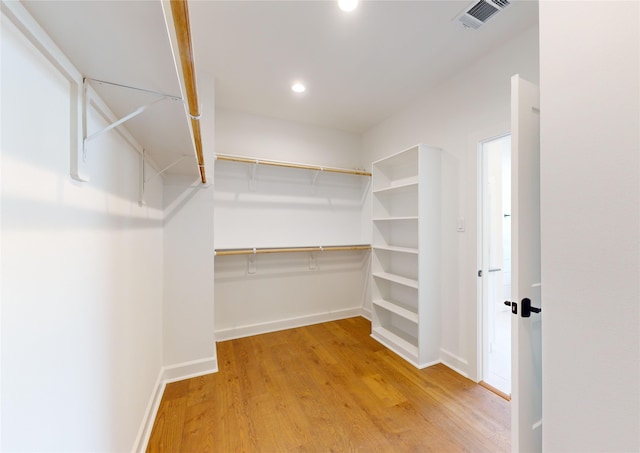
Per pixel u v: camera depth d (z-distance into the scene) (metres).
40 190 0.59
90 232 0.85
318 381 2.06
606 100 0.71
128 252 1.24
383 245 3.03
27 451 0.55
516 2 1.54
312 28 1.73
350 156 3.62
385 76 2.30
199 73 2.20
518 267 1.06
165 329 2.06
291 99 2.71
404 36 1.81
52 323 0.64
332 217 3.49
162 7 0.47
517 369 1.04
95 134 0.78
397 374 2.17
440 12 1.60
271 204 3.14
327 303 3.44
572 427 0.77
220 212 2.89
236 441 1.48
